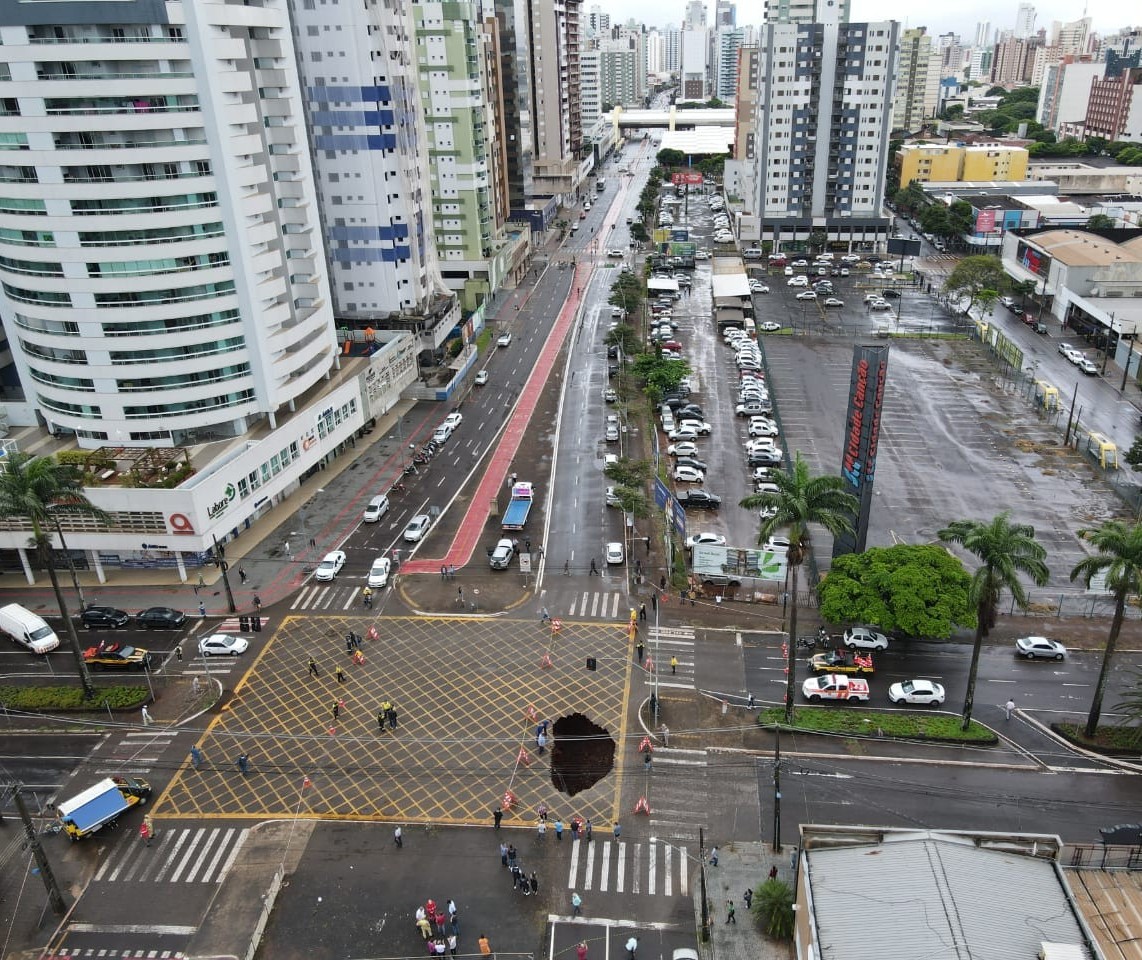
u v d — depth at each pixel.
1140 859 51.12
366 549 90.31
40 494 66.75
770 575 80.56
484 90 171.75
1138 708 64.06
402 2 121.75
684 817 57.53
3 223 82.38
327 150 120.94
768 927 48.97
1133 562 57.16
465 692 69.69
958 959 37.03
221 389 89.44
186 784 61.25
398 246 126.75
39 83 76.56
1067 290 155.12
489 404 128.50
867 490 74.75
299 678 71.75
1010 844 43.56
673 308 175.62
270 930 50.34
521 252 198.50
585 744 64.00
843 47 198.00
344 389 106.81
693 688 69.69
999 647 74.19
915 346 148.88
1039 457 107.56
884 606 69.94
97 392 86.88
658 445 112.62
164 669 73.12
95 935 50.19
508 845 55.59
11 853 55.97
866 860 43.00
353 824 57.62
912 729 64.06
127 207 81.06
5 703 68.69
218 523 83.88
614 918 50.53
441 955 48.38
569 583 84.00
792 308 172.25
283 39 91.94
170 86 79.50
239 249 86.31
